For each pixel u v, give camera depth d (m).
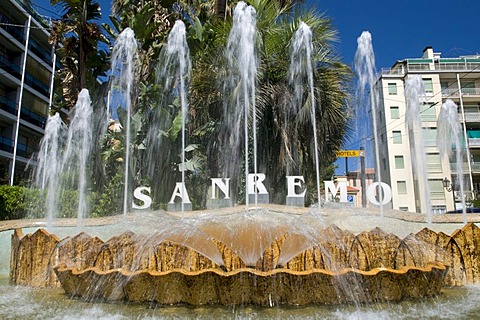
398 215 8.52
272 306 4.25
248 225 4.88
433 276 4.63
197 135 13.70
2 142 31.16
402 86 38.44
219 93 13.31
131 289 4.41
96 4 15.16
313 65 12.98
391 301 4.37
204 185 14.04
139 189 10.68
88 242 5.54
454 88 37.66
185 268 4.65
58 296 4.91
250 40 11.98
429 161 35.88
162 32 15.70
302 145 13.02
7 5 32.47
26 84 34.38
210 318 3.87
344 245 4.80
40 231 5.97
